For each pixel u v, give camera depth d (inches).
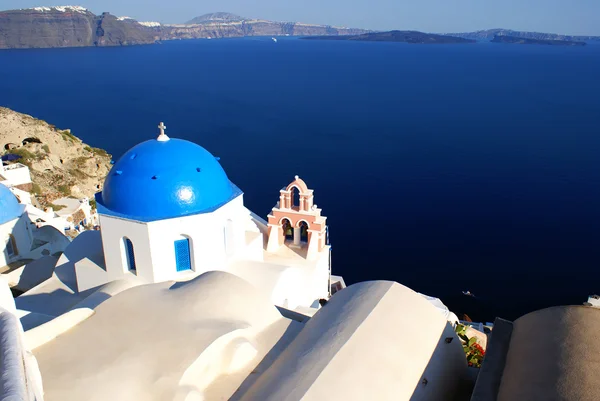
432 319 457.1
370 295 467.2
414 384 392.2
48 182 2097.7
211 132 4138.8
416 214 2425.0
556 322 380.2
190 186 688.4
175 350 426.0
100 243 808.9
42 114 4778.5
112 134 3986.2
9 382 217.8
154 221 657.6
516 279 1825.8
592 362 321.4
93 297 633.0
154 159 690.2
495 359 395.9
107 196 701.3
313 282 888.3
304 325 508.7
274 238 951.0
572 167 3144.7
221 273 556.1
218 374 441.1
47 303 714.2
